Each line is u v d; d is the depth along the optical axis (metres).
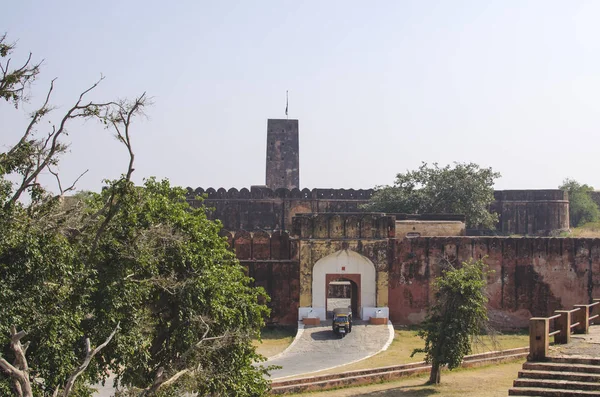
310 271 35.66
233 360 18.36
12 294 14.23
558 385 12.62
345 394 23.42
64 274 15.45
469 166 53.22
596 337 15.37
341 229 35.94
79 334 15.72
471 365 27.33
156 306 19.39
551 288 35.84
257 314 20.78
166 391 16.53
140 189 18.73
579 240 35.81
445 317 25.03
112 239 17.72
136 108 16.95
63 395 12.95
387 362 27.62
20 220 15.45
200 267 19.44
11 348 13.88
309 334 32.97
